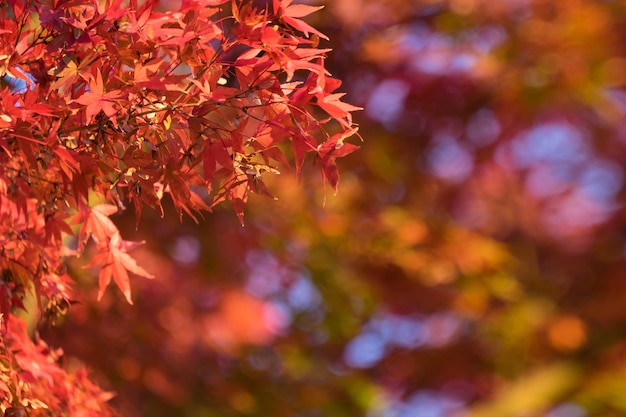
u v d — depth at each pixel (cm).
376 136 988
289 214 862
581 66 987
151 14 267
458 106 1030
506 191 1119
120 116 267
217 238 859
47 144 258
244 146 270
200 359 862
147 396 795
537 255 1148
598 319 1028
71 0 269
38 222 304
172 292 841
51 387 348
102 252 307
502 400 972
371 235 902
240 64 267
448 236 941
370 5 928
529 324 1015
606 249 1150
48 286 308
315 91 265
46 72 268
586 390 977
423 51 992
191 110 267
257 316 917
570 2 981
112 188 274
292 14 270
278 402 873
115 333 741
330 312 910
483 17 977
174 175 267
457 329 1052
